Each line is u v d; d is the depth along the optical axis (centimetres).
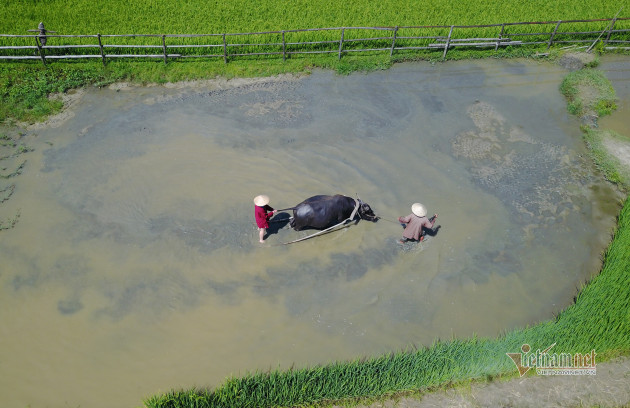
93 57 1566
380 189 1277
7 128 1367
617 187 1316
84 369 920
